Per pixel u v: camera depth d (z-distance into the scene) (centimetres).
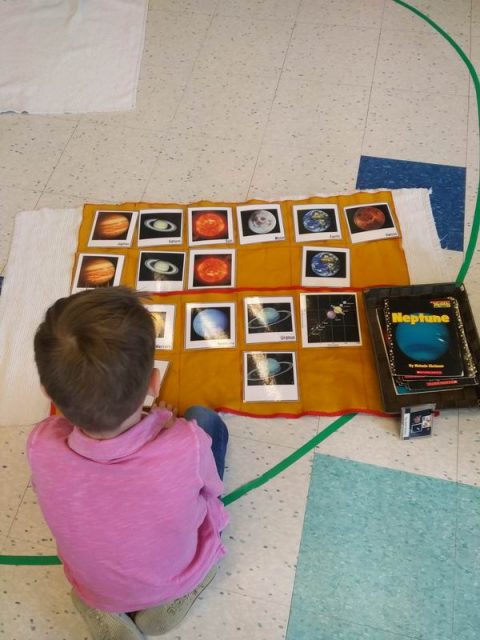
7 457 150
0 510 142
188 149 212
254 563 133
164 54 242
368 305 165
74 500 90
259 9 256
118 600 108
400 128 214
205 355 163
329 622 125
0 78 235
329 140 212
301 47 241
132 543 96
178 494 93
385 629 124
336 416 154
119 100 227
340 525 138
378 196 194
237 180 203
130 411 87
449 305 160
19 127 221
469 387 151
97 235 188
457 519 138
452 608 126
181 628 126
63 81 234
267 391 157
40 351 83
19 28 252
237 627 125
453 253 182
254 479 145
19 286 179
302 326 167
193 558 113
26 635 126
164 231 188
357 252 182
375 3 254
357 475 145
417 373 151
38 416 156
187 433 94
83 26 252
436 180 199
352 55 237
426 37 241
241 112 222
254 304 172
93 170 208
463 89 224
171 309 171
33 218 194
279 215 190
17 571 134
